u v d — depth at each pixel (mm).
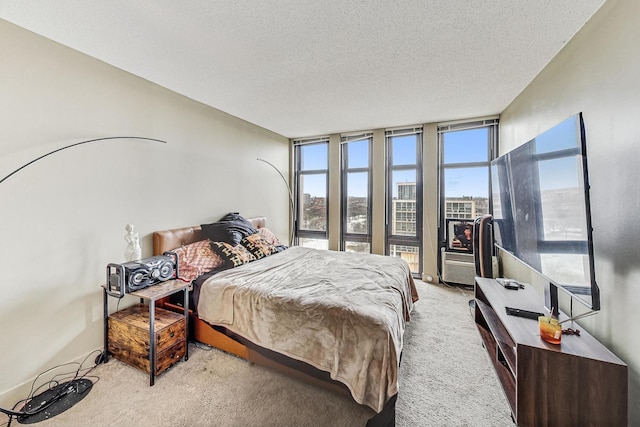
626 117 1292
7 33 1554
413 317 2680
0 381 1520
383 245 4113
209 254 2508
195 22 1601
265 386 1677
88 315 1932
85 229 1930
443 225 3859
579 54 1682
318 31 1701
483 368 1866
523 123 2625
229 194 3383
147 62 2068
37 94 1681
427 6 1481
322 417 1442
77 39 1752
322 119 3613
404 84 2500
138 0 1408
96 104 1999
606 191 1431
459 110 3238
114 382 1704
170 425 1385
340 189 4434
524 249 1850
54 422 1407
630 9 1263
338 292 1832
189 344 2148
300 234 4879
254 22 1608
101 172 2033
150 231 2420
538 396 1288
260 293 1848
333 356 1525
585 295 1237
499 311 1696
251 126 3787
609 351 1264
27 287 1636
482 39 1788
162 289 1865
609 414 1189
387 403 1360
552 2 1453
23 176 1621
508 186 2121
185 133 2768
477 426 1392
